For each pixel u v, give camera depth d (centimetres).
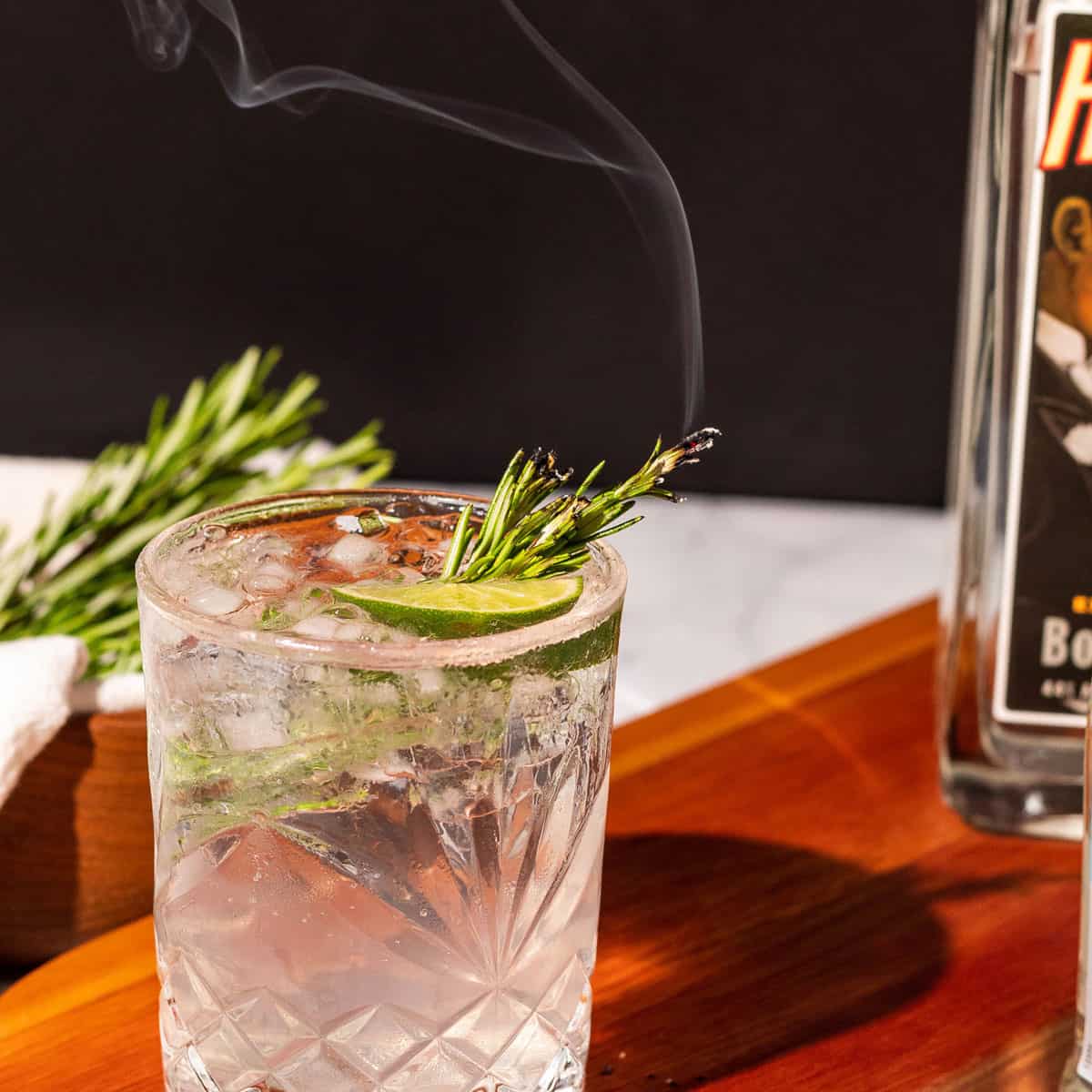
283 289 146
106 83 138
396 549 65
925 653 87
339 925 60
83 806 70
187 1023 62
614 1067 67
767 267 146
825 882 74
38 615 79
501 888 61
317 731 59
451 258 145
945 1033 68
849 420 152
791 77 139
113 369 147
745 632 124
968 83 139
